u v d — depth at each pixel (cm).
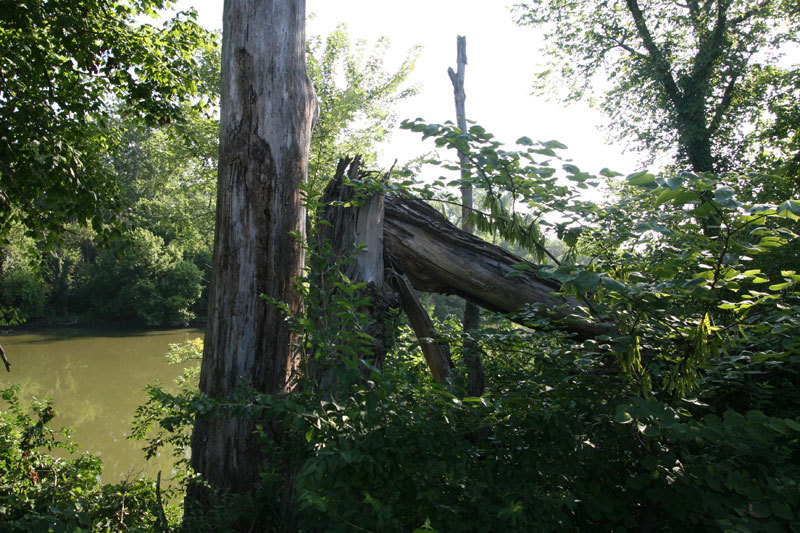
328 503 192
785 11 1238
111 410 1431
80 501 306
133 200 3722
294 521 333
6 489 408
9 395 563
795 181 541
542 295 424
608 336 249
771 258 391
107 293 4238
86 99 725
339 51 1502
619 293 218
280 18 424
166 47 823
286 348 408
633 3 1307
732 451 208
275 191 414
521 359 357
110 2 765
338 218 416
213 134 1368
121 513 415
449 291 463
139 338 3500
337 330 250
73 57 709
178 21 830
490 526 200
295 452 285
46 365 2330
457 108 832
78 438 1134
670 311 236
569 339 341
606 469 239
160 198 2242
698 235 242
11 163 668
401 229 441
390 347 357
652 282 227
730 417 179
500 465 229
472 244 441
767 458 204
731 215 190
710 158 1216
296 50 433
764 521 190
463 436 257
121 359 2547
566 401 242
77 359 2541
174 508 461
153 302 3953
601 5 1338
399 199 454
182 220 1566
